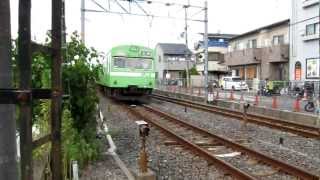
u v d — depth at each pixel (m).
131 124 16.27
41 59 6.93
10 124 2.43
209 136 12.71
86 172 8.01
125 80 25.50
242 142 12.12
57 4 2.95
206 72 27.31
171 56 72.31
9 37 2.38
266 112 20.22
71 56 9.83
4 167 2.40
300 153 10.49
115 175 7.88
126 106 24.25
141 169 7.68
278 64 42.22
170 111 22.00
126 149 11.02
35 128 5.70
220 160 8.73
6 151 2.41
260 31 45.88
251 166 8.85
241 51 47.84
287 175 8.05
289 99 27.58
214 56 66.12
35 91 2.91
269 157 8.85
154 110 20.83
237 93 35.94
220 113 20.11
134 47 25.75
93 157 9.03
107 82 26.16
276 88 31.89
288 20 40.06
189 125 14.84
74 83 9.39
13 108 2.45
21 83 2.46
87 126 9.79
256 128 15.26
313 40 34.56
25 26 2.45
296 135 13.55
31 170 2.47
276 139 12.75
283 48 39.88
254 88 36.81
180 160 9.58
